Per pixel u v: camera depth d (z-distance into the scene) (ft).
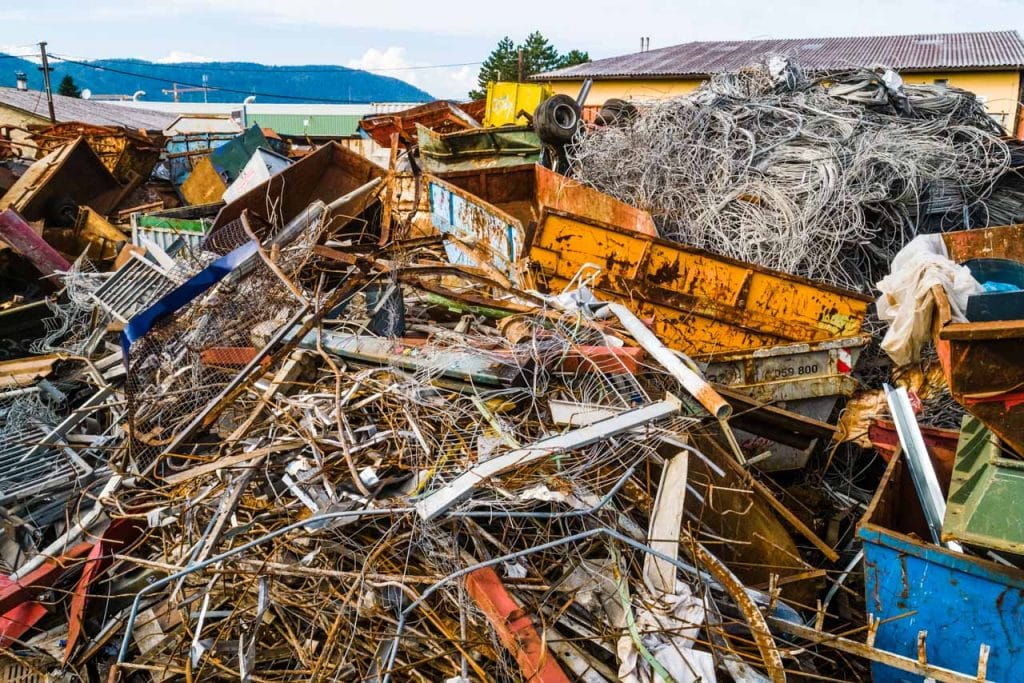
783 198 28.02
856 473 21.08
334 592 12.60
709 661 11.59
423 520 12.17
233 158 48.73
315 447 13.85
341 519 12.62
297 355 16.39
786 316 22.67
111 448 16.87
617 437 14.39
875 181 28.99
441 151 42.27
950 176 30.19
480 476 12.71
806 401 22.04
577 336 17.67
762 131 32.27
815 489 20.08
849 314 22.26
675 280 23.04
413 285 19.48
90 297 23.08
